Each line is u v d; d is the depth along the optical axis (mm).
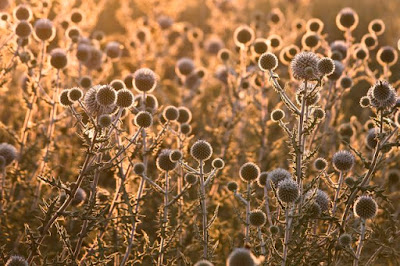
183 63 16453
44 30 11133
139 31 18609
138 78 9586
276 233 7773
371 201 8086
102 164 7340
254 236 8445
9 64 10891
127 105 7770
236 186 9148
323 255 8625
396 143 7941
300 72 8195
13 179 10562
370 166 8164
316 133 11430
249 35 13391
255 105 13875
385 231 8727
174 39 24891
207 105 17984
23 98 11273
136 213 8305
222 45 21953
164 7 20922
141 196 8914
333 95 12484
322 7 26609
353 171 12117
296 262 7691
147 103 10594
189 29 23156
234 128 14219
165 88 18453
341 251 8703
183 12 27781
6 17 12977
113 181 13031
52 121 10984
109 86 7410
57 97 11094
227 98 14539
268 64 8523
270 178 8742
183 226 10070
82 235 7957
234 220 11539
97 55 14328
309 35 13547
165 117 10422
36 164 11688
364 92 19781
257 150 14250
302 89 8531
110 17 24594
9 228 10031
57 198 7594
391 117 9031
